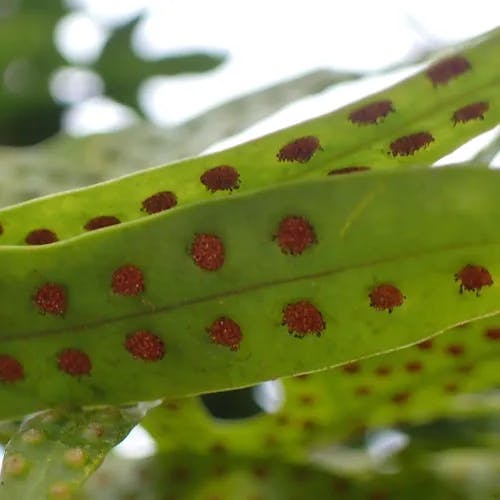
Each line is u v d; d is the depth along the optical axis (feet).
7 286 0.37
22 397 0.38
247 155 0.38
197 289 0.36
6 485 0.35
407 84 0.37
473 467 0.47
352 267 0.36
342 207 0.35
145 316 0.37
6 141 0.79
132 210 0.38
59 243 0.36
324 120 0.38
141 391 0.38
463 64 0.37
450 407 0.45
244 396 0.57
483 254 0.35
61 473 0.36
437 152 0.38
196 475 0.47
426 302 0.36
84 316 0.37
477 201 0.34
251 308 0.36
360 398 0.44
